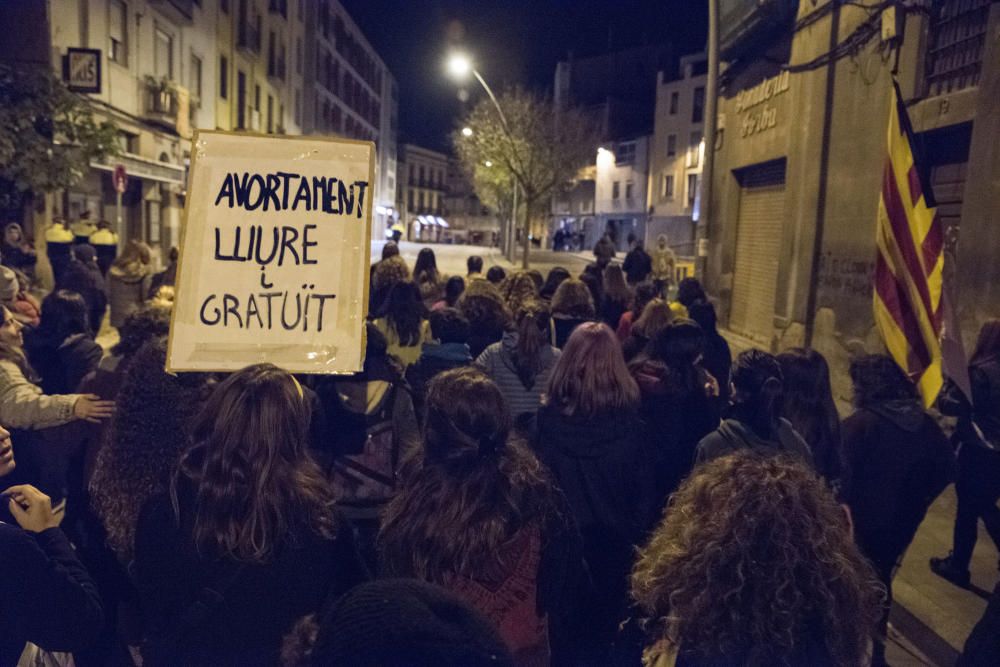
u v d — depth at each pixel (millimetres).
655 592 1906
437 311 6016
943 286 4418
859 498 3771
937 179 8227
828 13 10422
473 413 2535
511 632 2527
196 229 3039
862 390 3844
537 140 35469
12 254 12797
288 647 1587
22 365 4176
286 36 40219
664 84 49938
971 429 4707
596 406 3525
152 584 2352
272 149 3072
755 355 3576
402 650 1189
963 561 5051
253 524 2246
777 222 13070
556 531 2607
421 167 97250
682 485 2299
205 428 2387
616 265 8781
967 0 7613
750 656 1706
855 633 1753
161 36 22422
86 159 13922
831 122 10398
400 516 2555
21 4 14992
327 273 3102
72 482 4113
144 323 4070
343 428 3762
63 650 2170
